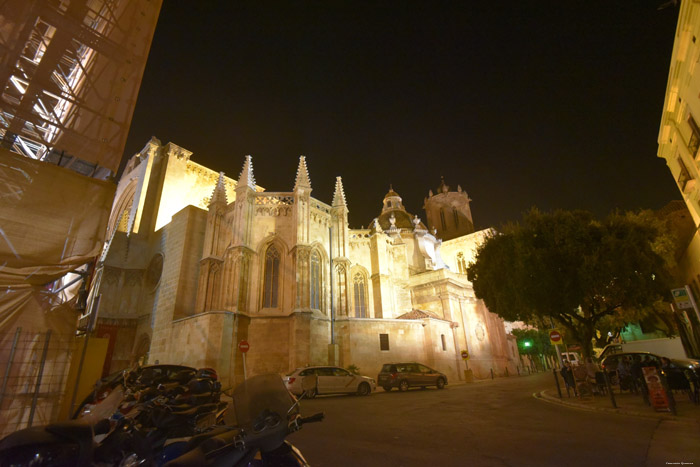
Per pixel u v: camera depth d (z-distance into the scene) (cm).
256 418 298
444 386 2525
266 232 2941
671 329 2666
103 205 785
